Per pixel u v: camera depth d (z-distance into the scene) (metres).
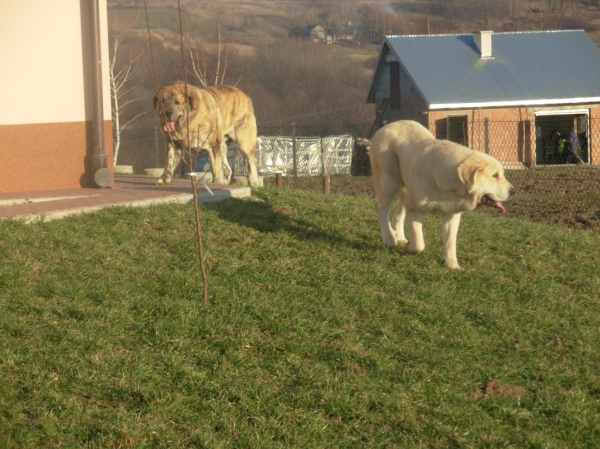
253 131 15.27
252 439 5.60
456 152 8.89
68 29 12.56
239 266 8.69
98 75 12.62
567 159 37.94
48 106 12.54
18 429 5.43
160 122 13.04
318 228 10.52
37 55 12.40
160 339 6.83
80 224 9.65
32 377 6.06
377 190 10.00
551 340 7.69
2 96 12.27
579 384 6.80
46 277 7.87
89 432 5.53
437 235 10.74
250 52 65.88
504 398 6.44
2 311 7.01
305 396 6.18
